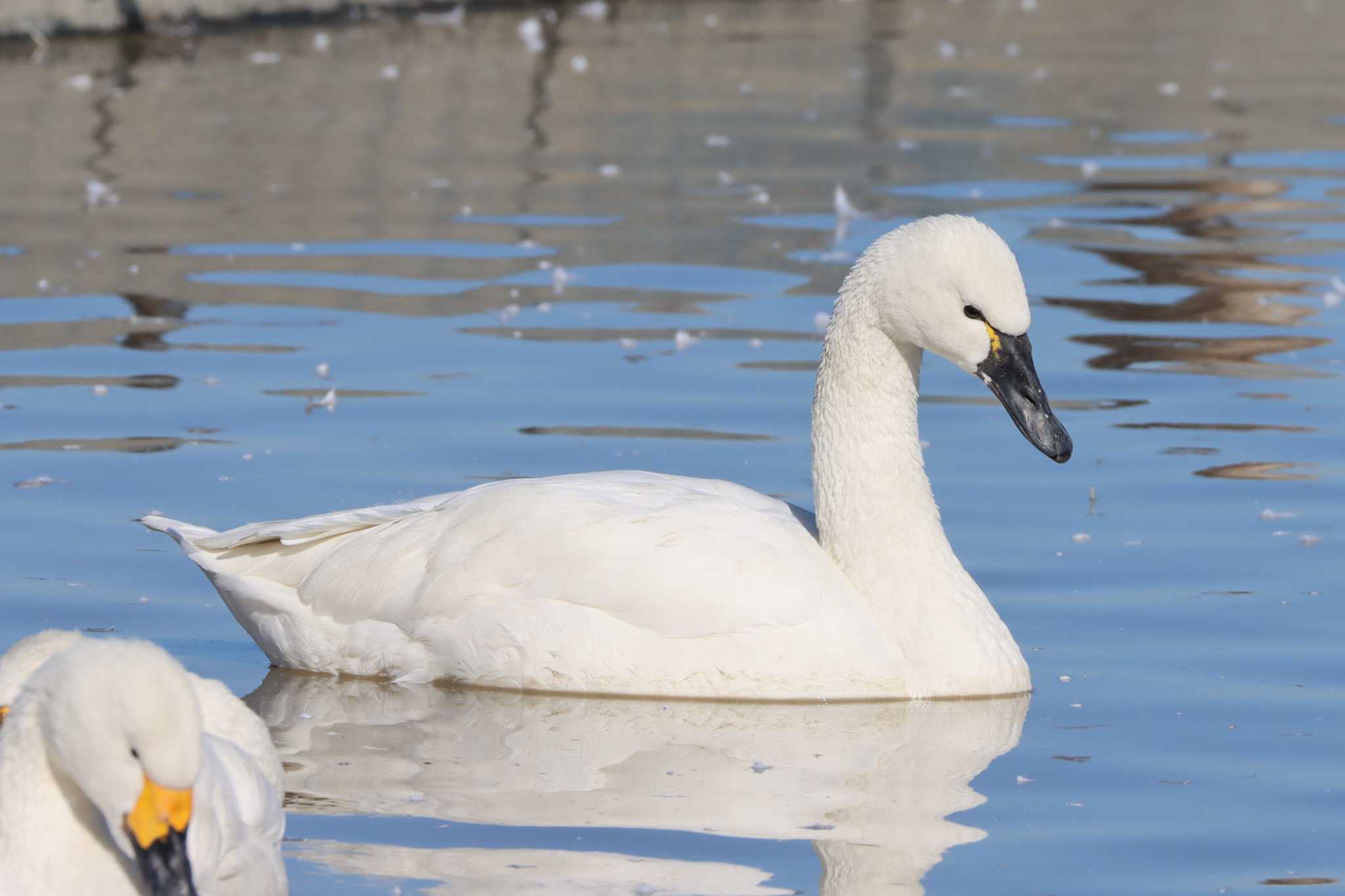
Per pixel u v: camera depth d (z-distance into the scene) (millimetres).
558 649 10734
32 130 25266
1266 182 23703
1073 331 17391
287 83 28531
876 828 8742
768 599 10719
